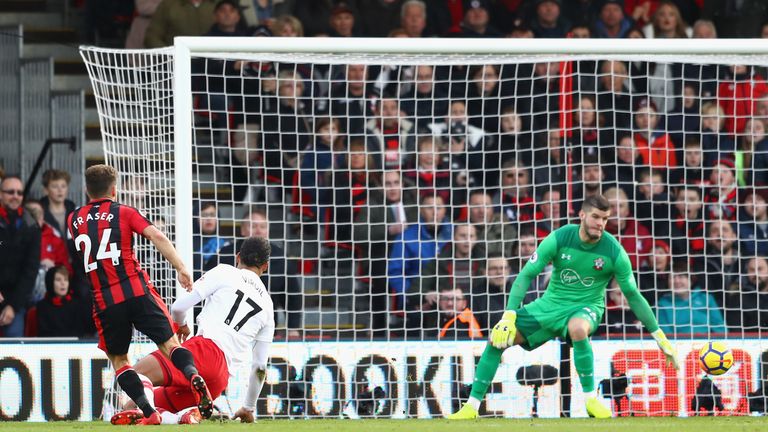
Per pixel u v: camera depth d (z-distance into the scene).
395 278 39.00
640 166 37.66
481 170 39.16
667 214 40.91
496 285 37.81
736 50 31.53
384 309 39.12
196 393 23.22
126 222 23.83
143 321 23.69
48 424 26.48
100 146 49.56
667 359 28.84
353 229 38.31
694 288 39.59
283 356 31.67
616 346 32.03
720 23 49.59
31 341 31.48
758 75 45.12
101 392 31.53
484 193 37.59
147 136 31.53
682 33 48.53
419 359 32.03
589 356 28.44
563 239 28.36
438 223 36.78
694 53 31.64
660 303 39.16
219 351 25.02
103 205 24.02
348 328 39.38
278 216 41.78
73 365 31.53
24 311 37.16
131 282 23.69
